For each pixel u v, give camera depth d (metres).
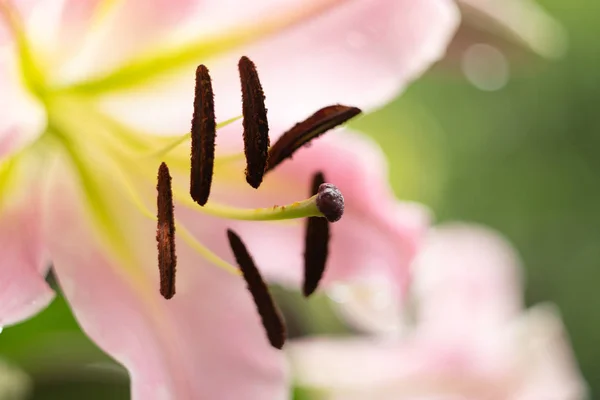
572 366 0.49
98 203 0.36
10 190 0.35
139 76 0.36
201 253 0.36
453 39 0.42
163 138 0.37
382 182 0.39
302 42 0.36
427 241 0.48
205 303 0.36
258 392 0.36
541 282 1.21
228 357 0.36
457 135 1.15
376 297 0.46
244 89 0.34
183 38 0.36
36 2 0.33
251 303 0.37
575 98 1.22
